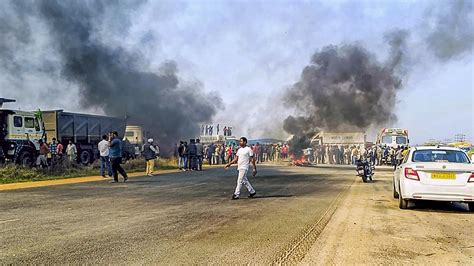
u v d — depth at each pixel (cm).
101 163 1962
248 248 616
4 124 2189
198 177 2019
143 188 1478
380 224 822
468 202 970
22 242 641
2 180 1716
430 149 1102
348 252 603
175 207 1013
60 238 670
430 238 705
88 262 537
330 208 1016
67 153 2384
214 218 861
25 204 1059
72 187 1509
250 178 1992
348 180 1909
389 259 571
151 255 572
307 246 634
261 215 901
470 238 711
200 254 581
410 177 993
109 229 744
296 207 1025
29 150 2294
